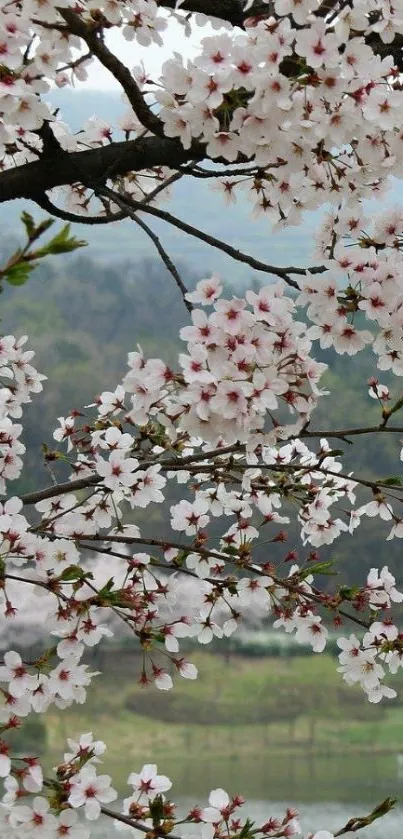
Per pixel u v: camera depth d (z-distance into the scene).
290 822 1.72
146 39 1.76
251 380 1.65
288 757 11.59
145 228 1.69
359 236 1.79
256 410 1.67
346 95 1.68
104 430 2.00
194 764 11.27
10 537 1.74
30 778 1.68
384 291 1.71
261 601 1.90
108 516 1.96
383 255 1.79
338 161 1.78
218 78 1.62
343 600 1.87
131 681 11.47
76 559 1.76
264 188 1.85
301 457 2.06
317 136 1.67
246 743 11.32
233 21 1.82
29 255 1.22
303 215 1.82
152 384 1.68
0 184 1.77
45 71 1.67
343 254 1.71
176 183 2.07
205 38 1.62
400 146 1.74
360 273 1.71
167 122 1.67
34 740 10.74
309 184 1.79
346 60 1.65
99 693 11.28
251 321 1.63
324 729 11.88
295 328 1.66
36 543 1.75
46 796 1.71
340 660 1.92
